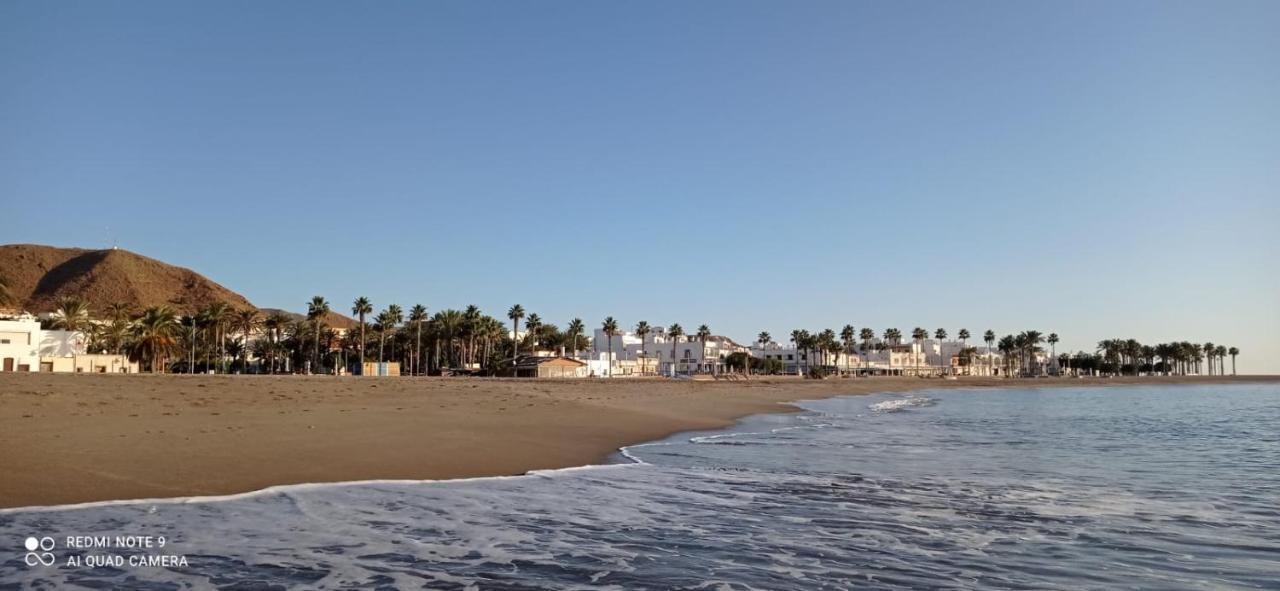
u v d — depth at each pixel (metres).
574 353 169.75
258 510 15.37
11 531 13.02
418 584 10.77
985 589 10.98
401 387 56.22
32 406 28.47
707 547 13.21
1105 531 14.85
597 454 26.44
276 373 129.50
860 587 11.02
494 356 147.25
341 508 15.88
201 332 119.62
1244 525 15.53
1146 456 28.67
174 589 10.29
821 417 51.81
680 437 33.72
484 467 22.11
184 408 32.25
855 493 18.88
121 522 13.90
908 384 160.00
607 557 12.43
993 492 19.31
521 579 11.10
